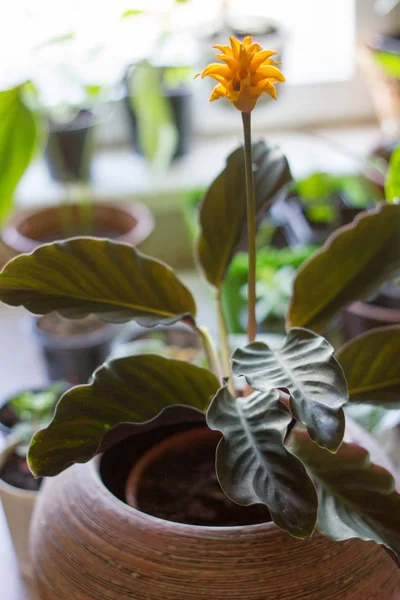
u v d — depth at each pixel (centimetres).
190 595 65
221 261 79
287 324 78
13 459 96
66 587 68
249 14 152
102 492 71
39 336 117
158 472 77
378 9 148
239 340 104
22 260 72
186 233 150
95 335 117
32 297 72
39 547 71
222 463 64
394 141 125
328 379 64
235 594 65
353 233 78
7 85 115
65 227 135
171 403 73
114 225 136
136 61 119
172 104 142
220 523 73
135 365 73
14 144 113
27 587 95
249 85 64
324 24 157
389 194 98
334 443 61
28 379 125
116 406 71
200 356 111
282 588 65
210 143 164
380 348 76
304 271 78
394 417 90
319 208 125
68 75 124
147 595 66
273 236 134
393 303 111
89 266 73
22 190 146
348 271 78
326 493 70
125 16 116
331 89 162
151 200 145
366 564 67
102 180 148
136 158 157
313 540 67
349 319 108
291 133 163
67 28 123
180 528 67
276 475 63
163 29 121
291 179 79
